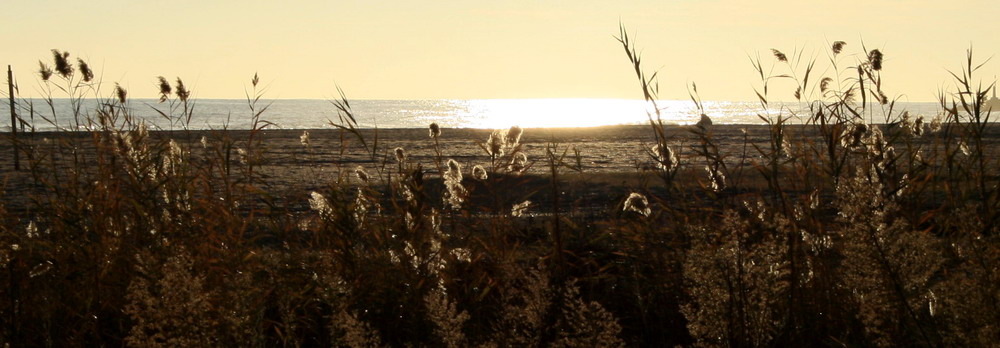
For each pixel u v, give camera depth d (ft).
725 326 18.22
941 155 26.07
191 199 27.22
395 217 27.12
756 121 489.26
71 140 30.68
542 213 39.50
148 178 27.30
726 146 138.62
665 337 22.59
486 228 29.09
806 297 20.34
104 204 25.93
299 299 23.50
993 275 17.08
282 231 28.22
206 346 17.76
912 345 17.78
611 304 24.58
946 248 20.63
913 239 17.94
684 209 25.29
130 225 26.16
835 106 26.30
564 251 25.50
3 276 23.27
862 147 25.25
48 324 21.50
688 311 18.94
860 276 18.37
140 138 28.32
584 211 36.99
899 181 25.48
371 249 25.86
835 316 19.80
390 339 22.59
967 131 24.38
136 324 21.88
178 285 17.94
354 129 29.99
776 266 19.11
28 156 29.81
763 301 18.31
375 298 23.80
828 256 21.66
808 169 24.67
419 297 23.35
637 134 236.43
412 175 27.73
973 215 18.93
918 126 27.76
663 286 23.79
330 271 23.80
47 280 24.40
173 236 25.32
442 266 25.12
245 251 24.95
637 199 25.63
